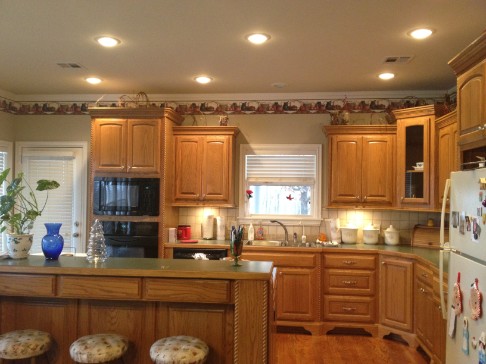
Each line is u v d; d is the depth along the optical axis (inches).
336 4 106.1
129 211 180.5
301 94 198.1
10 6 108.8
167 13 112.5
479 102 98.9
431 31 122.5
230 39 130.5
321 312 174.1
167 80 178.4
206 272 91.8
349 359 147.3
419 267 151.2
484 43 93.2
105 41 133.1
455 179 99.7
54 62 155.0
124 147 183.8
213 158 192.2
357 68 158.4
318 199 197.3
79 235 206.1
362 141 183.5
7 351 88.8
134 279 93.6
